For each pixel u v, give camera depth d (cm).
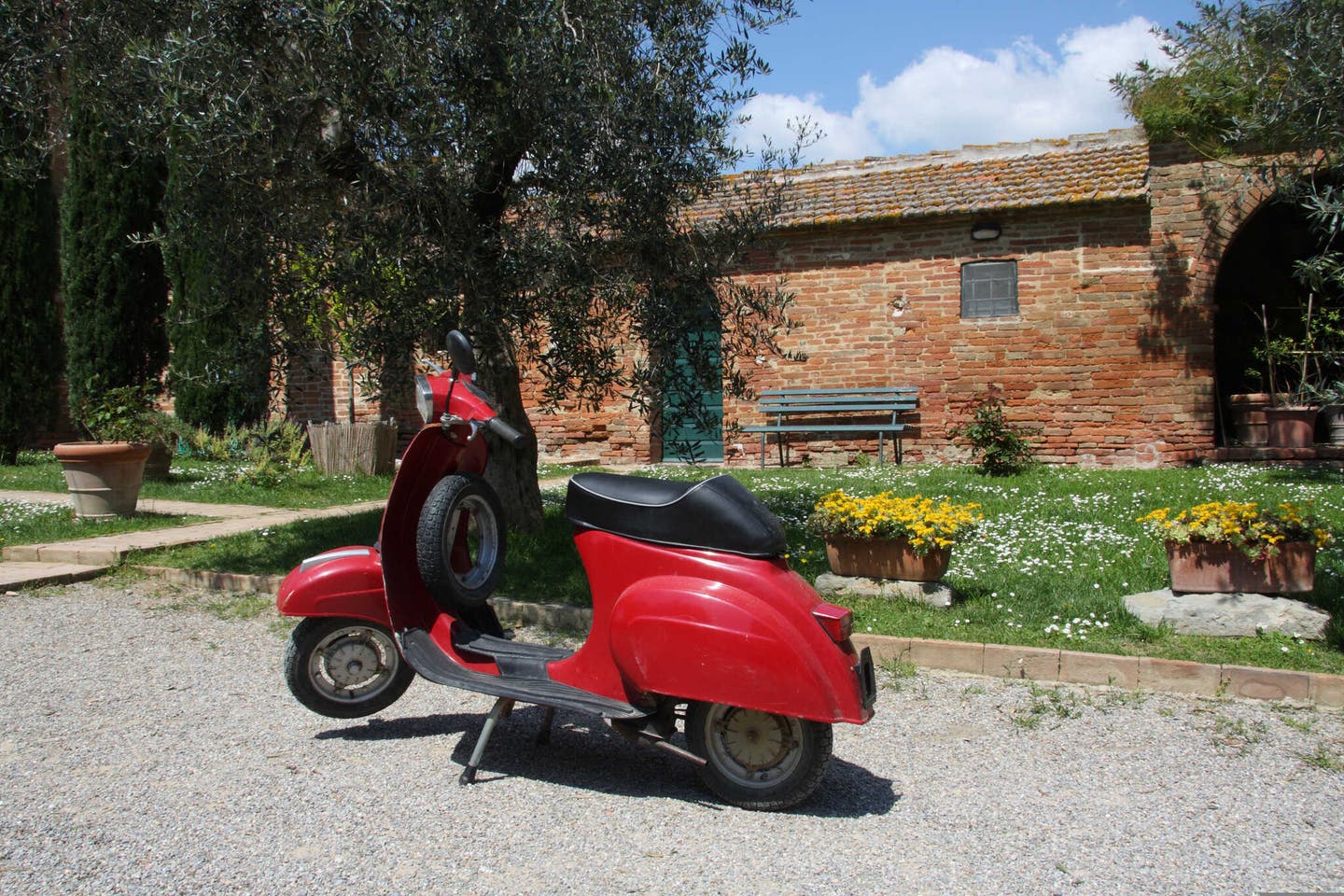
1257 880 327
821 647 365
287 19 632
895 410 1450
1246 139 666
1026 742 459
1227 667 523
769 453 1531
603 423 1617
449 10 636
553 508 1009
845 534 682
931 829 366
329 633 465
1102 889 321
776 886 322
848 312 1488
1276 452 1302
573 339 725
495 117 642
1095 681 544
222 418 1625
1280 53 595
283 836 356
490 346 698
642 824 370
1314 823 371
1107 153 1432
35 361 1540
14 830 359
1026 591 679
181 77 622
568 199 670
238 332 751
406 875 328
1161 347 1346
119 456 996
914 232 1455
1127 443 1362
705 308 784
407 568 443
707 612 369
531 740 461
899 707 508
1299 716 492
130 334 1579
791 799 376
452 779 412
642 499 392
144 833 358
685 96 705
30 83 748
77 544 873
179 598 745
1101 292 1370
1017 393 1412
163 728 473
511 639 468
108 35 699
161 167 1575
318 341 741
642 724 391
